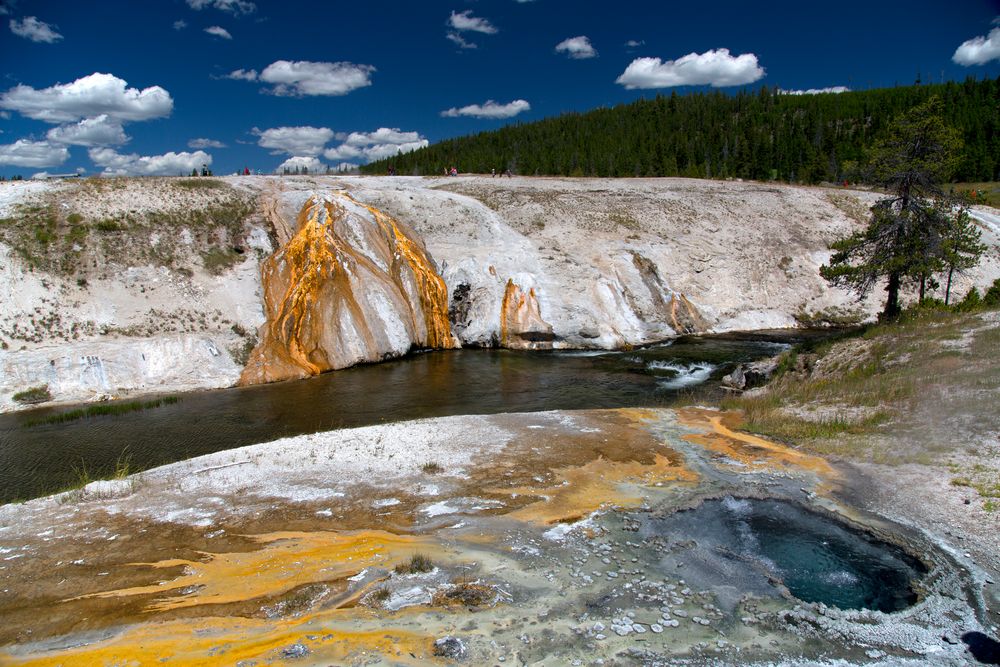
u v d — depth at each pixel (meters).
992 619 8.00
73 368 23.31
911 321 23.44
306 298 28.72
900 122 23.72
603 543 10.42
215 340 26.62
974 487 11.53
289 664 7.22
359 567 9.62
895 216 23.70
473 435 16.64
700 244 41.59
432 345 32.91
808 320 38.44
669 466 14.08
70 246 27.34
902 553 9.91
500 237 38.16
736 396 22.08
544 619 8.23
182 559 9.98
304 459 14.72
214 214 32.69
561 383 25.16
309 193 36.06
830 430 15.69
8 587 9.12
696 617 8.28
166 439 18.28
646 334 34.12
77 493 12.88
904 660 7.32
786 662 7.33
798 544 10.36
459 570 9.51
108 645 7.63
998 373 16.44
